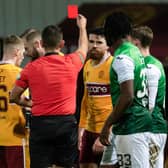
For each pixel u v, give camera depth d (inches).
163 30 1685.5
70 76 676.1
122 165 604.7
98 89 779.4
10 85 719.7
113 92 599.8
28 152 731.4
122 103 576.7
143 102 606.2
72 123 677.9
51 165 687.1
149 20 1624.0
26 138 729.6
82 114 809.5
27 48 743.1
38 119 671.8
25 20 1536.7
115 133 605.6
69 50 1581.0
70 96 677.9
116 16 605.0
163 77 692.1
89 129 800.3
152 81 673.0
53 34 676.1
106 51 776.9
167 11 1593.3
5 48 733.3
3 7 1529.3
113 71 594.2
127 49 596.7
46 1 1539.1
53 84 668.7
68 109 674.8
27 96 708.7
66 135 676.1
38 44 738.8
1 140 727.7
